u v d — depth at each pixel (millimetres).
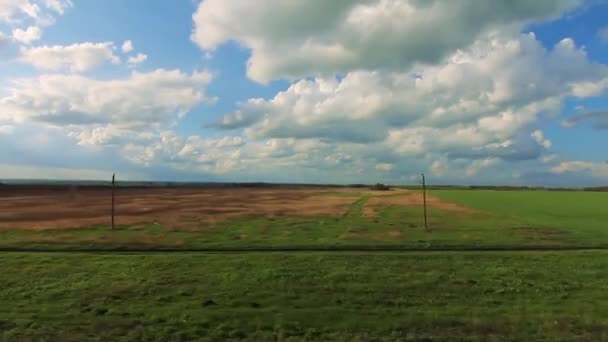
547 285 24297
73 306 20797
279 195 144500
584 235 43281
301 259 30938
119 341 16172
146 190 183000
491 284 24562
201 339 16625
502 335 16719
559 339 16203
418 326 17953
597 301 21422
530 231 46594
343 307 20703
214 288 24047
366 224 54812
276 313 19703
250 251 35062
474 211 75438
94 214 68625
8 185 183000
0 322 18250
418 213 72125
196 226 52188
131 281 25297
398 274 26969
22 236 42469
